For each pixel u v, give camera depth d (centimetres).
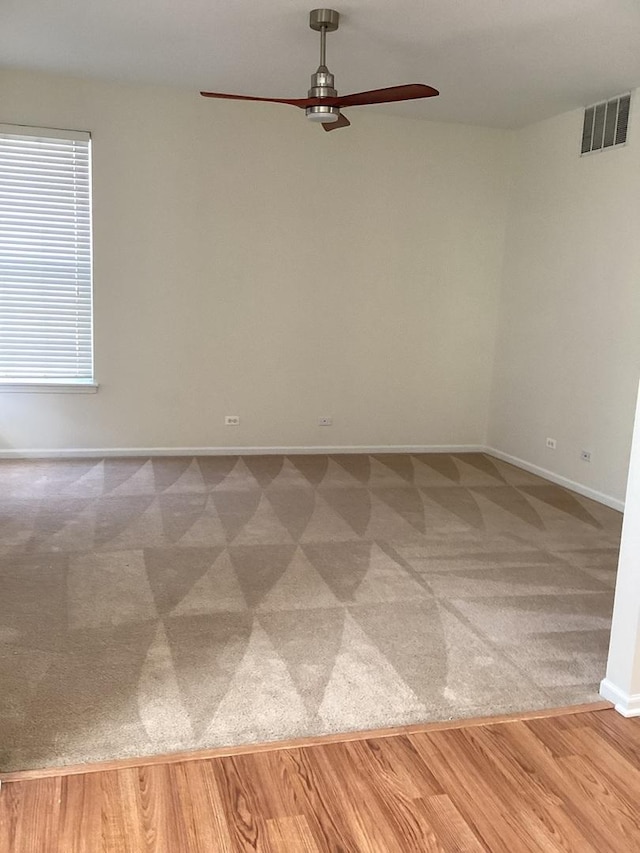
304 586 327
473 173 587
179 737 213
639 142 453
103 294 528
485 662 266
